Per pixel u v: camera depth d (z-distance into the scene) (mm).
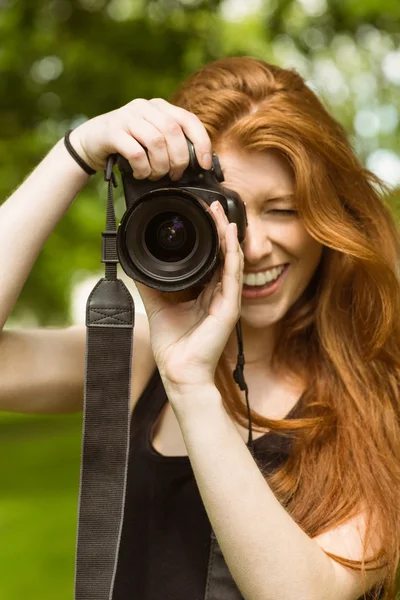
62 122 9164
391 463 2029
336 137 2191
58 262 10508
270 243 2047
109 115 1989
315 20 9234
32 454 10508
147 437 2104
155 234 1823
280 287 2102
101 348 1898
